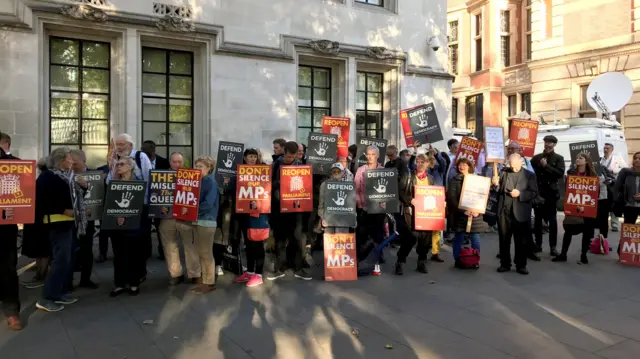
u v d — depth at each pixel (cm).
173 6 1008
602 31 2170
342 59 1234
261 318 519
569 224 796
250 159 665
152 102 1036
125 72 962
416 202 709
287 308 554
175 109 1062
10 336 467
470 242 834
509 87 2612
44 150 911
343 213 675
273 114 1127
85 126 971
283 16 1140
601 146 1397
